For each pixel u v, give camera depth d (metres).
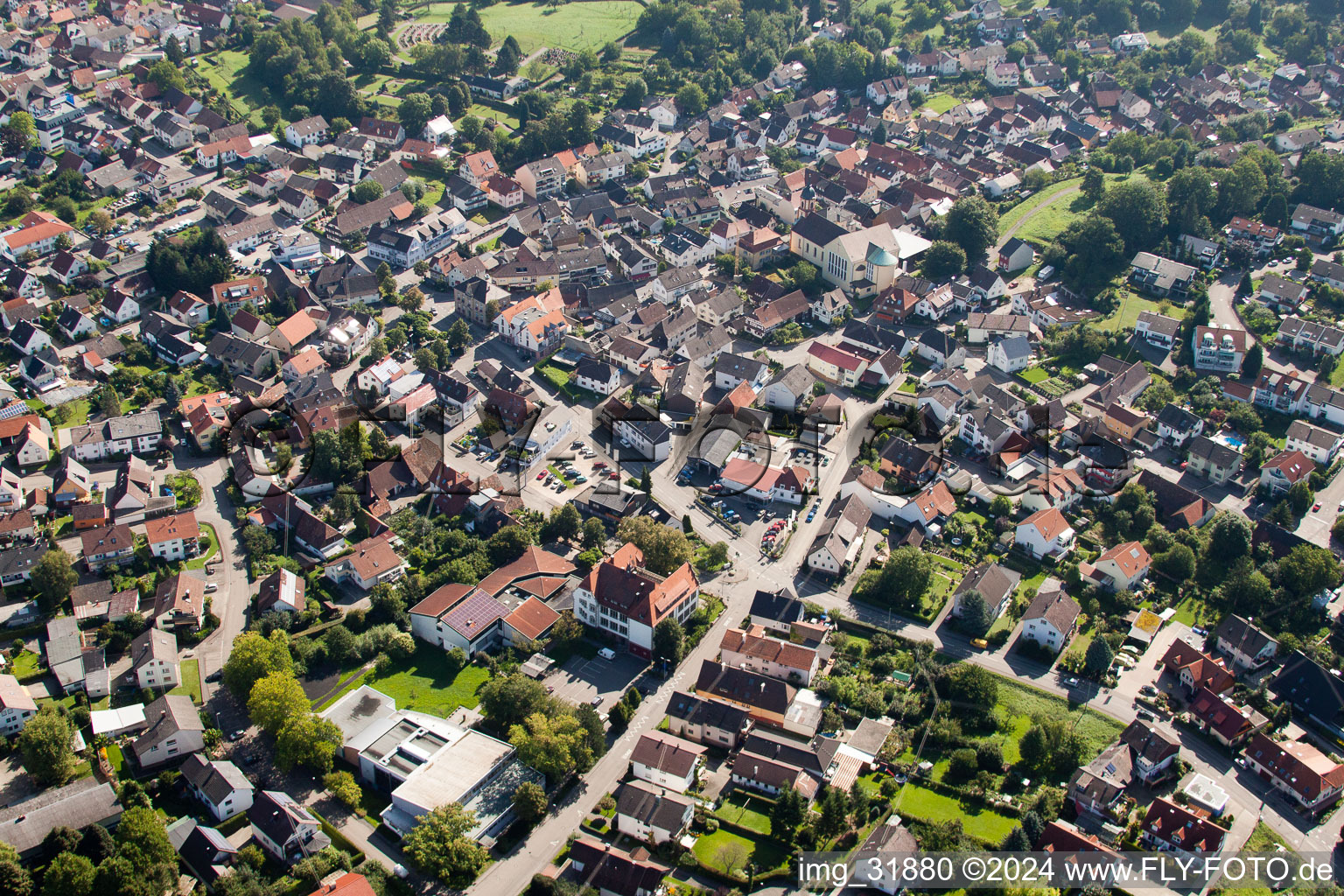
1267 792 189.62
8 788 185.12
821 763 186.88
